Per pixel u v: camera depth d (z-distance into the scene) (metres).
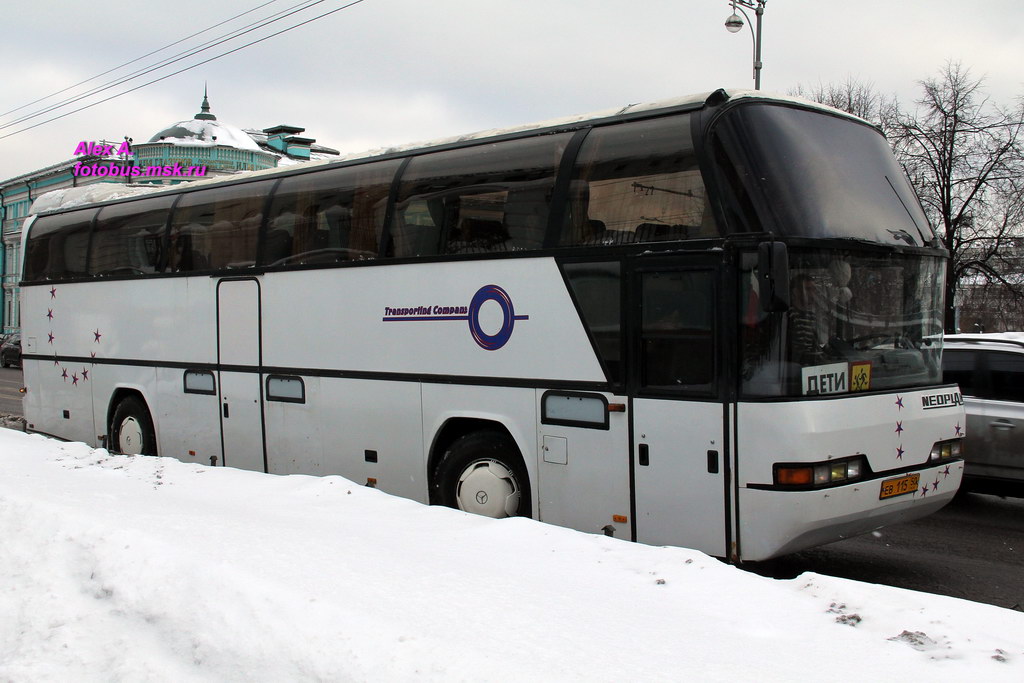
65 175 50.78
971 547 7.72
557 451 6.68
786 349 5.68
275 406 9.08
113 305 11.37
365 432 8.16
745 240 5.73
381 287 8.00
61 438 12.41
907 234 6.62
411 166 7.96
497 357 7.07
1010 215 28.05
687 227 6.03
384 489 8.02
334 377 8.43
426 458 7.64
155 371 10.67
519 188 7.07
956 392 6.77
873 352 6.19
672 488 6.04
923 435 6.34
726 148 5.98
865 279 6.22
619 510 6.33
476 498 7.27
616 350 6.33
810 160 6.18
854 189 6.38
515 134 7.41
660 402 6.08
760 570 7.01
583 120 7.02
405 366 7.78
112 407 11.51
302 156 52.47
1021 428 8.64
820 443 5.61
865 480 5.89
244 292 9.42
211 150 43.53
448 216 7.55
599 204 6.54
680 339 6.01
